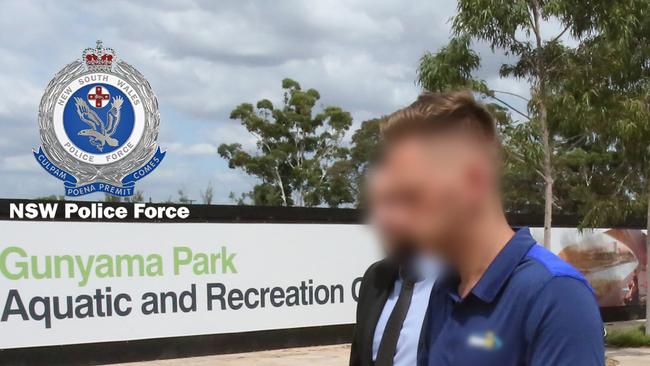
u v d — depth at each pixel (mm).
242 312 13531
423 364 1654
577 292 1366
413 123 1418
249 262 13680
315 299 14297
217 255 13375
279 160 38656
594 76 10953
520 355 1397
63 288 12039
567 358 1334
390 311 2363
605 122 11023
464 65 11094
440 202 1397
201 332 13109
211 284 13281
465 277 1493
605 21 10711
